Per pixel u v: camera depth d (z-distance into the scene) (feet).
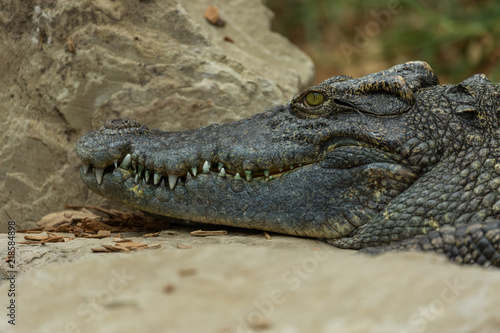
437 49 89.35
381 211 35.14
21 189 46.11
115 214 43.65
